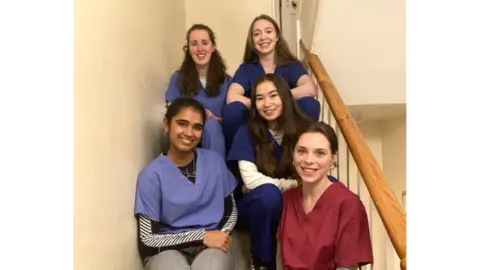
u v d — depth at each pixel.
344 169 2.22
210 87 2.01
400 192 2.64
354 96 2.44
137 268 1.51
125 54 1.55
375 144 2.95
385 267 1.88
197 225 1.52
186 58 2.05
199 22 2.91
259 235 1.57
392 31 2.39
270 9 2.88
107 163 1.30
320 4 2.41
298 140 1.38
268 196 1.55
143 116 1.72
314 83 2.11
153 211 1.50
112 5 1.43
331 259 1.32
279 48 2.07
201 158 1.59
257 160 1.65
